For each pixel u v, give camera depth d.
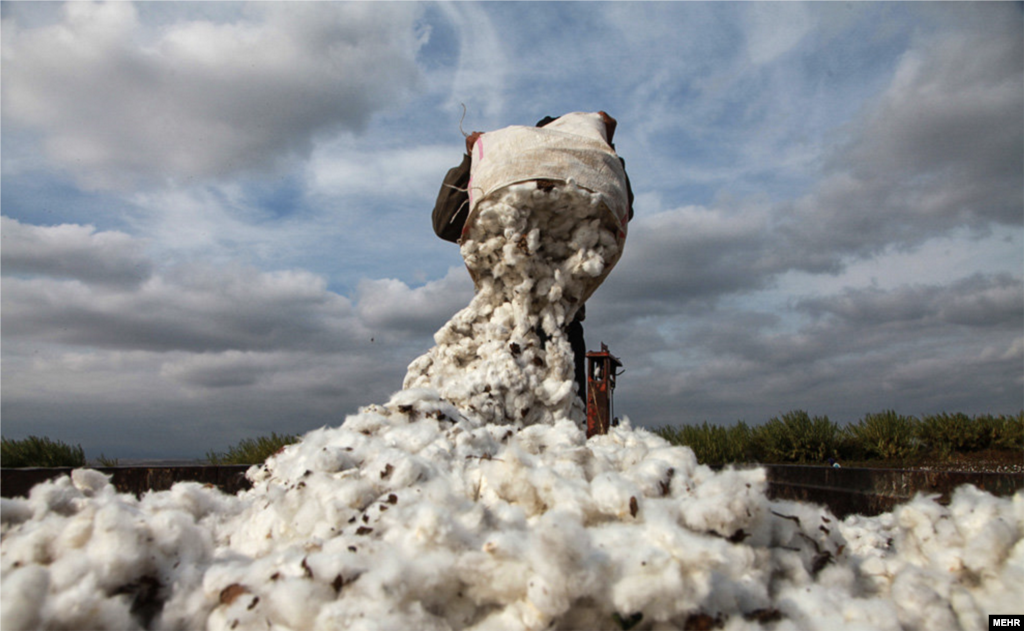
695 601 1.81
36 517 2.42
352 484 2.31
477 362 4.55
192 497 2.82
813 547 2.40
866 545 3.39
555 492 2.22
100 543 1.87
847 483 4.89
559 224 4.47
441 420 3.31
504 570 1.81
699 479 2.65
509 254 4.28
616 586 1.78
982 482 4.28
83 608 1.68
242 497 3.24
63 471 4.53
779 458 10.19
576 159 4.33
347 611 1.68
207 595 1.89
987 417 10.35
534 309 4.60
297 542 2.16
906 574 2.33
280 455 3.39
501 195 4.25
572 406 4.68
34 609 1.62
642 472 2.49
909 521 2.75
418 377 4.82
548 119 5.12
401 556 1.89
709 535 2.11
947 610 2.12
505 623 1.80
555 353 4.47
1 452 8.69
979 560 2.35
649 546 1.90
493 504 2.32
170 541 2.02
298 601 1.69
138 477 4.84
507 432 3.29
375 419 3.14
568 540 1.74
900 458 9.89
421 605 1.81
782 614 1.99
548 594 1.70
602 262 4.46
